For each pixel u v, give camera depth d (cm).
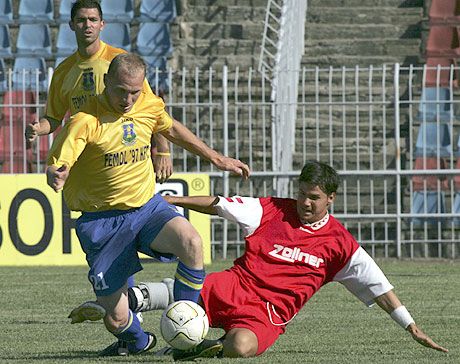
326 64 6712
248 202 2253
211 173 5475
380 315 3198
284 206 2262
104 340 2638
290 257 2227
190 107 6106
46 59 6775
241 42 6694
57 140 2078
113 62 2098
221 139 6038
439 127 5934
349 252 2241
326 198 2216
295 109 6200
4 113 6053
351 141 6153
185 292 2111
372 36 6950
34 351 2411
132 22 6775
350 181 5831
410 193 5534
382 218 5475
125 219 2170
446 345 2520
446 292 3859
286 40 6006
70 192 2206
